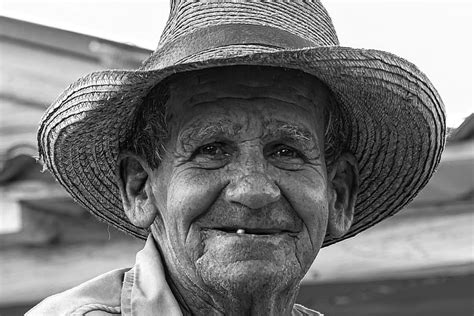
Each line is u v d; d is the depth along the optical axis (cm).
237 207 389
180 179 397
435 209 740
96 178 434
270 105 397
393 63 396
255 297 387
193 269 395
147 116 410
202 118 396
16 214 724
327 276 743
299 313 445
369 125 421
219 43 399
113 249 747
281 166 398
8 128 709
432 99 409
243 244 386
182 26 410
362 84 400
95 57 698
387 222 744
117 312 406
